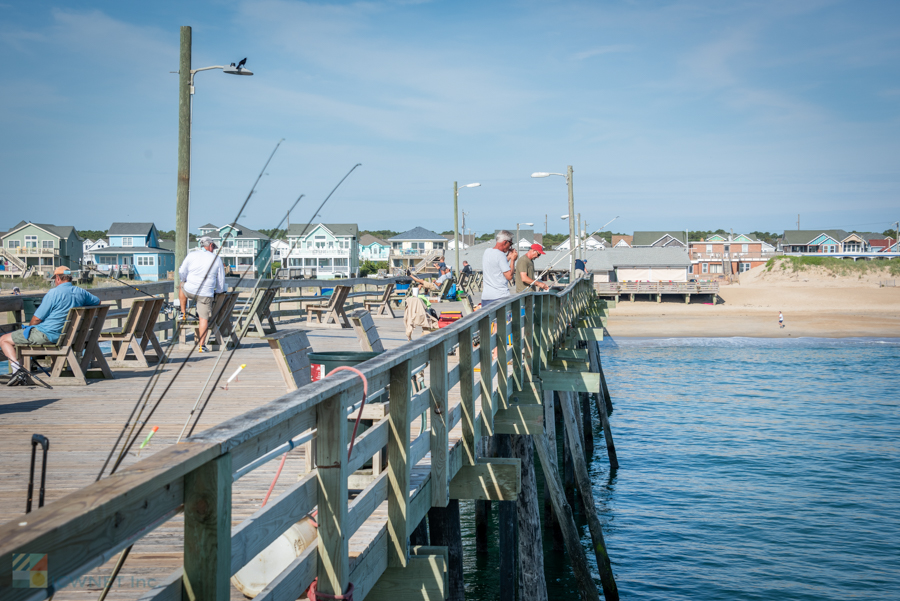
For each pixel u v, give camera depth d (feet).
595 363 68.28
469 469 16.94
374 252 374.02
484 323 18.47
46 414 21.45
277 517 7.33
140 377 28.53
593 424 73.82
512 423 22.33
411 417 11.76
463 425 16.65
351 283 65.98
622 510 46.80
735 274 315.99
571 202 87.97
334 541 8.48
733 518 45.01
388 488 11.32
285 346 16.94
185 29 39.01
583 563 32.89
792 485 52.24
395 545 11.33
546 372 32.96
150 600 5.18
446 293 79.71
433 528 19.76
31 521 3.86
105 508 4.24
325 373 15.75
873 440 66.39
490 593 32.12
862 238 371.15
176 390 25.63
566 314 49.26
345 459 8.61
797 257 271.28
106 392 25.18
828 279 256.32
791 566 37.63
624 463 58.70
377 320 59.41
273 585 7.23
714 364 119.03
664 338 152.76
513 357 25.11
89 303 27.27
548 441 35.06
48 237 254.88
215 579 5.63
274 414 6.48
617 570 37.40
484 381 18.47
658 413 79.71
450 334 13.76
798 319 180.45
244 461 6.34
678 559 38.63
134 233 272.31
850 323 172.76
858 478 53.93
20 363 26.35
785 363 120.37
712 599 33.94
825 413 79.56
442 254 275.80
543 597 27.63
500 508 27.22
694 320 180.75
